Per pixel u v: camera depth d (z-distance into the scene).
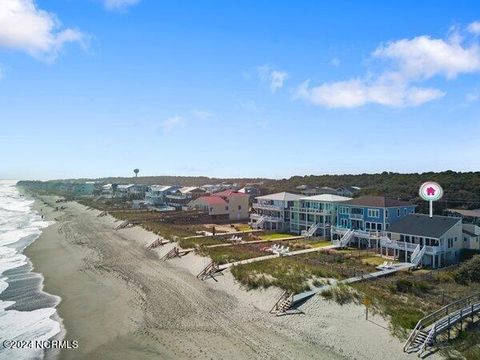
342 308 30.91
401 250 47.84
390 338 26.27
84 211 126.88
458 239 48.22
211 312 33.38
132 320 32.38
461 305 31.05
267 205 77.00
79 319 33.25
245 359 25.27
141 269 48.84
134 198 153.62
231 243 58.91
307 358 25.12
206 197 98.00
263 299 34.84
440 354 23.88
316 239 62.44
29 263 55.16
